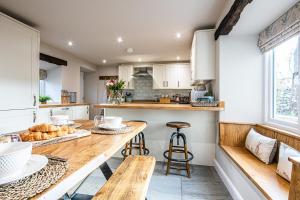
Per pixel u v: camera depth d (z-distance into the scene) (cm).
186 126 259
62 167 66
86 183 229
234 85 262
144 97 655
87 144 100
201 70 296
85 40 384
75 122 174
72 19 283
